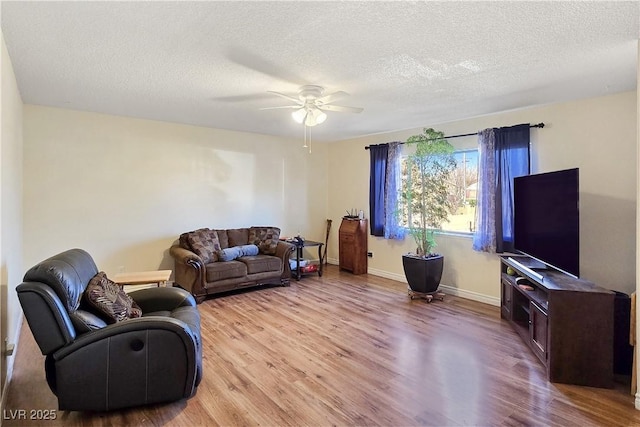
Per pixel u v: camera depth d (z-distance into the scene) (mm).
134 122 4703
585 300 2498
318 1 1859
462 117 4520
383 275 5762
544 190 3205
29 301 1962
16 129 3301
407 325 3615
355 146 6266
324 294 4762
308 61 2684
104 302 2318
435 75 2969
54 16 2023
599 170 3514
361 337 3309
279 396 2336
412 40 2320
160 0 1862
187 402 2266
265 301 4445
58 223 4215
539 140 3939
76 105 4039
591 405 2256
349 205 6426
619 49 2447
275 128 5414
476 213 4422
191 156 5207
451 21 2066
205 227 5367
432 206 4477
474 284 4547
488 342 3201
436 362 2818
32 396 2312
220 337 3311
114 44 2402
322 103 3303
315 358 2883
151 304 2920
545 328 2688
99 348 2062
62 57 2623
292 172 6363
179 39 2322
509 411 2182
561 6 1896
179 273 4762
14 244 3150
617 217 3404
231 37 2291
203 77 3047
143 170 4797
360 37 2281
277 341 3221
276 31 2209
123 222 4660
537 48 2438
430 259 4438
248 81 3150
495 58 2611
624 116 3365
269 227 5684
